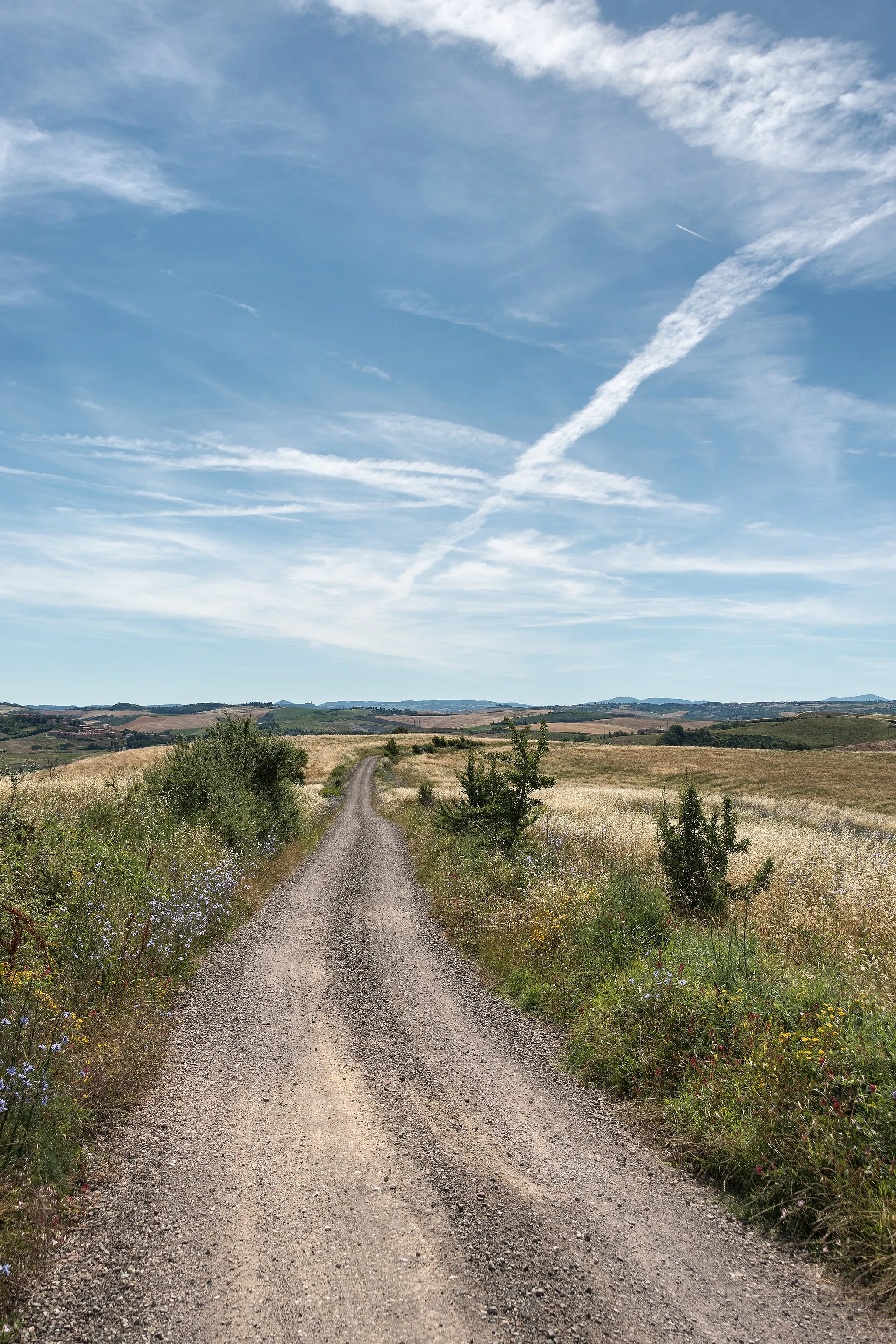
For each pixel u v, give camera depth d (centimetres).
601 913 832
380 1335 285
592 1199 395
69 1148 412
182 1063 574
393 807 3462
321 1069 577
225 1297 305
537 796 3250
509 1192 399
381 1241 348
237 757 1900
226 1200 382
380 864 1802
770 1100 439
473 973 889
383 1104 514
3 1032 476
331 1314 296
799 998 527
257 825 1642
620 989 639
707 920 872
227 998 751
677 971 619
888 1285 314
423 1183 406
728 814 960
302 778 3984
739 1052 511
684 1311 305
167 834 1198
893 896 846
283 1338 282
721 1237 362
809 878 1005
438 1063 598
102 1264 326
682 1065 528
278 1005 738
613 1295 314
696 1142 444
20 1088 419
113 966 680
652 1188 409
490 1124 488
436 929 1136
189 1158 427
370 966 905
